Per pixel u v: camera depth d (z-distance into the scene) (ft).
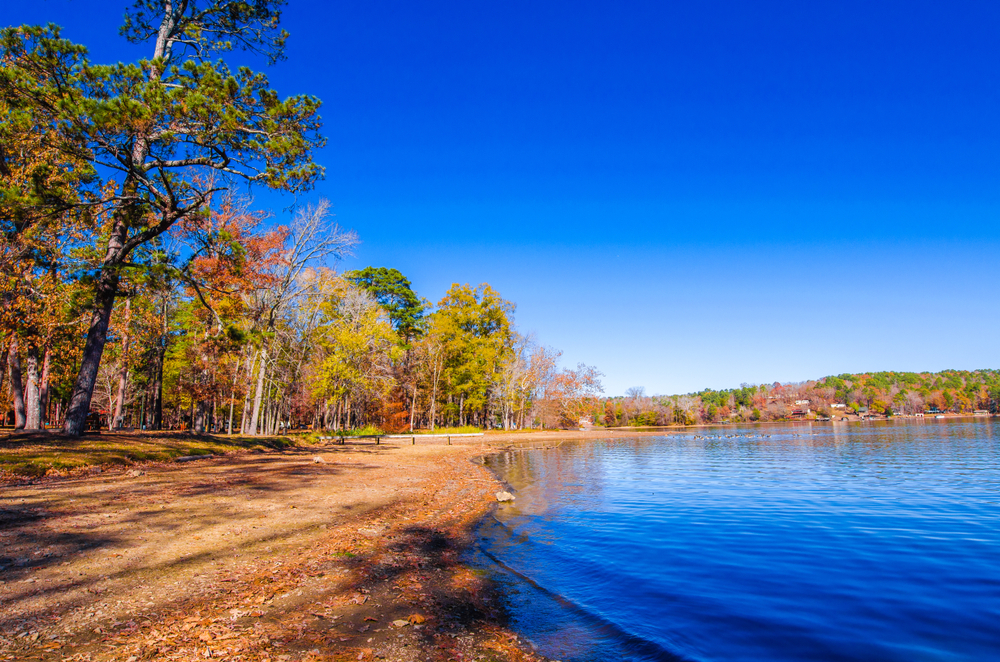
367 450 100.07
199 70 45.75
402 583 23.73
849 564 28.99
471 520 40.47
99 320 59.57
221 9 59.88
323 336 126.21
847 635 19.27
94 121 41.65
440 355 187.42
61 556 23.95
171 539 27.73
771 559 30.01
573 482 68.03
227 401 151.53
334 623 18.60
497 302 210.38
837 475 74.95
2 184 50.67
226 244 60.75
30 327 61.87
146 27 60.23
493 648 17.46
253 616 18.71
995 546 32.91
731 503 50.44
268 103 48.67
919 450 119.96
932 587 24.94
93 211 53.93
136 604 19.08
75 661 14.67
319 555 26.58
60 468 45.78
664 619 20.74
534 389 257.34
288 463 66.03
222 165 52.44
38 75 43.32
